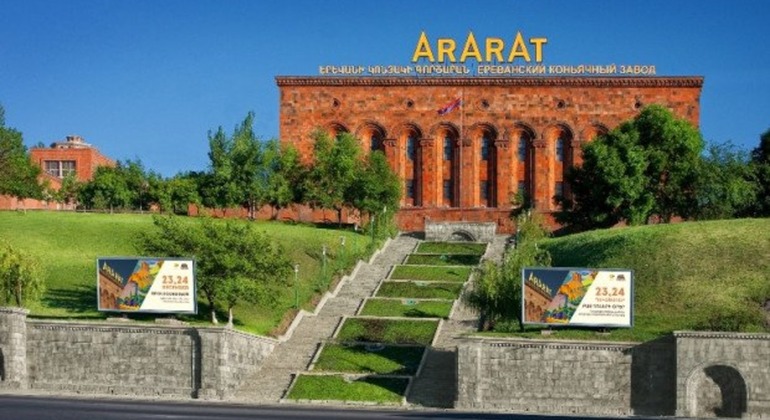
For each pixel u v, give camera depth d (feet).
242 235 274.77
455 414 203.21
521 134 464.24
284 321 283.18
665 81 454.81
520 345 227.40
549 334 238.27
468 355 228.22
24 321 243.40
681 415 216.54
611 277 240.12
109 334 241.14
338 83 470.80
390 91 469.57
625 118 456.86
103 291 256.11
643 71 460.96
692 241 298.76
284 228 381.81
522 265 259.39
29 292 262.06
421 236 435.12
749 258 283.38
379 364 251.80
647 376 222.89
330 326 284.00
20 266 260.62
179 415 179.42
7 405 190.39
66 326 242.37
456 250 398.42
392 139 467.11
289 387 235.61
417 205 466.70
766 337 215.72
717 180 391.86
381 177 432.66
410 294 320.29
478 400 226.58
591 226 401.90
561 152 461.78
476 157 465.88
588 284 240.53
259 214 461.78
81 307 271.08
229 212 461.78
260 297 266.16
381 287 328.70
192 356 237.25
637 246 305.12
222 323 269.23
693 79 452.76
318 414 191.83
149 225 362.74
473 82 465.47
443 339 271.90
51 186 580.71
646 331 241.76
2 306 242.99
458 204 462.60
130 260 255.70
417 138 468.75
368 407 221.25
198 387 235.81
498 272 259.39
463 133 465.06
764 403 214.48
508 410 223.30
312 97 472.44
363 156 446.60
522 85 463.01
